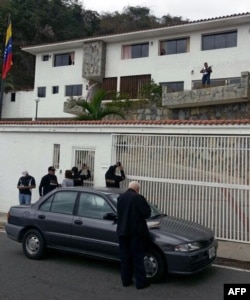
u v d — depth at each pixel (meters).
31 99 37.25
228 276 6.98
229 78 26.23
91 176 12.50
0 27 47.75
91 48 32.16
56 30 55.50
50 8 56.38
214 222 10.24
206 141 10.48
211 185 10.30
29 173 14.12
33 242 7.95
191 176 10.65
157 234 6.58
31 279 6.52
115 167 11.52
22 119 37.81
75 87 33.81
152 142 11.37
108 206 7.26
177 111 22.62
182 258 6.28
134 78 30.45
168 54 29.09
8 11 49.44
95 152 12.52
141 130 11.53
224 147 10.18
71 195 7.82
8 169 14.68
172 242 6.38
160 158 11.19
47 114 35.34
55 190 8.12
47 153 13.77
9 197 14.54
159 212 7.96
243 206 9.88
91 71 31.94
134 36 30.05
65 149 13.30
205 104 21.22
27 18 52.12
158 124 11.17
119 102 23.84
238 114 20.31
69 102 27.84
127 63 30.83
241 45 26.00
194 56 27.75
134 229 6.23
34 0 55.69
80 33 57.25
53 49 34.88
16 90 38.75
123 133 11.95
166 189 11.02
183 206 10.73
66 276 6.74
